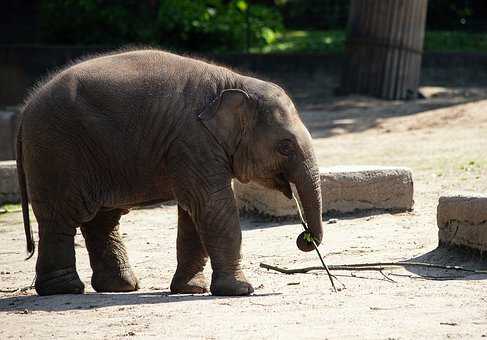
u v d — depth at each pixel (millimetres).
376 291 11727
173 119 12195
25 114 12711
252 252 14969
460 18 44844
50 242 12633
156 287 13305
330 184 17031
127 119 12273
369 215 17156
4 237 17672
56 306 11773
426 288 11742
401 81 33219
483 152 22750
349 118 29844
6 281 14242
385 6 33312
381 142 25562
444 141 24766
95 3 40031
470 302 10820
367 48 33750
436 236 15172
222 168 12172
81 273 14602
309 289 12156
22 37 44438
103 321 10695
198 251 12789
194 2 40656
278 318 10391
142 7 40812
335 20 46781
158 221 18344
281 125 12125
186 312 10969
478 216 13016
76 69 12586
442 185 19516
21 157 13008
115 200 12508
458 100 31812
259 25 40594
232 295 12031
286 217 17031
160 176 12375
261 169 12273
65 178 12422
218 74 12438
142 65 12484
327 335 9516
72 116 12336
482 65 36781
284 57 36625
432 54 36906
